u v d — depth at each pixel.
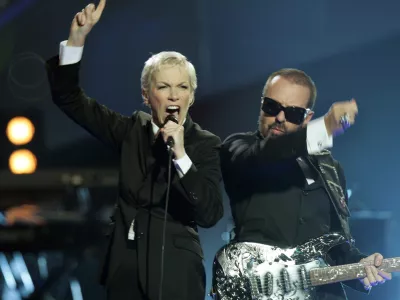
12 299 19.55
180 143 10.34
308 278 11.30
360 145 23.72
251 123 28.52
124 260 10.62
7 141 25.53
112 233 10.80
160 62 10.86
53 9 30.33
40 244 19.17
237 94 28.77
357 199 20.91
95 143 26.70
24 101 30.36
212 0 29.23
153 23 30.28
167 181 10.73
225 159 11.44
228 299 11.20
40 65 30.36
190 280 10.63
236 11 28.89
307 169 11.45
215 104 28.91
